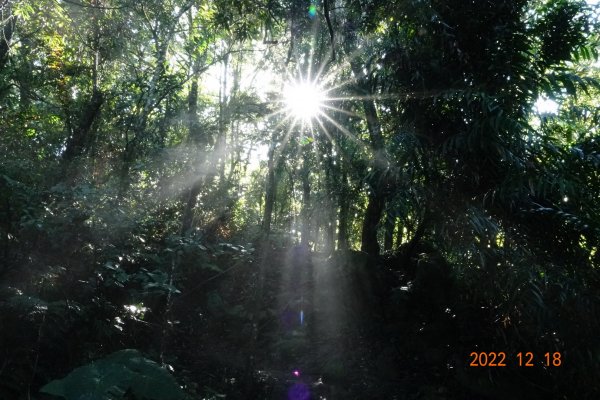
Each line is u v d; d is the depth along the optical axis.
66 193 5.45
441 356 6.08
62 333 4.78
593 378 4.77
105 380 3.59
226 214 9.54
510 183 4.79
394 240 10.45
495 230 4.86
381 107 6.14
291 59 7.86
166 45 7.95
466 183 5.25
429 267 7.02
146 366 3.85
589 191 4.96
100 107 8.83
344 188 7.82
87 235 5.30
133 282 6.23
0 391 4.02
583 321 4.75
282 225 11.57
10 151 7.43
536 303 4.78
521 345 5.32
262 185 10.48
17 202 4.96
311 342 7.02
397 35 5.75
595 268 4.94
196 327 7.16
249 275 8.34
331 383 6.07
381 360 6.34
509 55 5.22
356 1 5.79
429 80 5.48
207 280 7.39
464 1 5.35
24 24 9.67
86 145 8.66
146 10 8.45
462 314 6.14
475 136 4.82
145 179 7.61
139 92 8.09
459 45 5.38
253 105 7.18
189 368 6.02
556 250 4.98
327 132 7.18
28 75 9.45
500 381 5.38
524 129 4.80
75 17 8.85
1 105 8.91
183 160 7.93
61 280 4.99
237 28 7.12
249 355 5.84
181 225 8.09
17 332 4.38
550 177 4.71
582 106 5.93
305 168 8.35
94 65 9.19
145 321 6.12
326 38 7.18
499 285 5.15
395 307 7.08
